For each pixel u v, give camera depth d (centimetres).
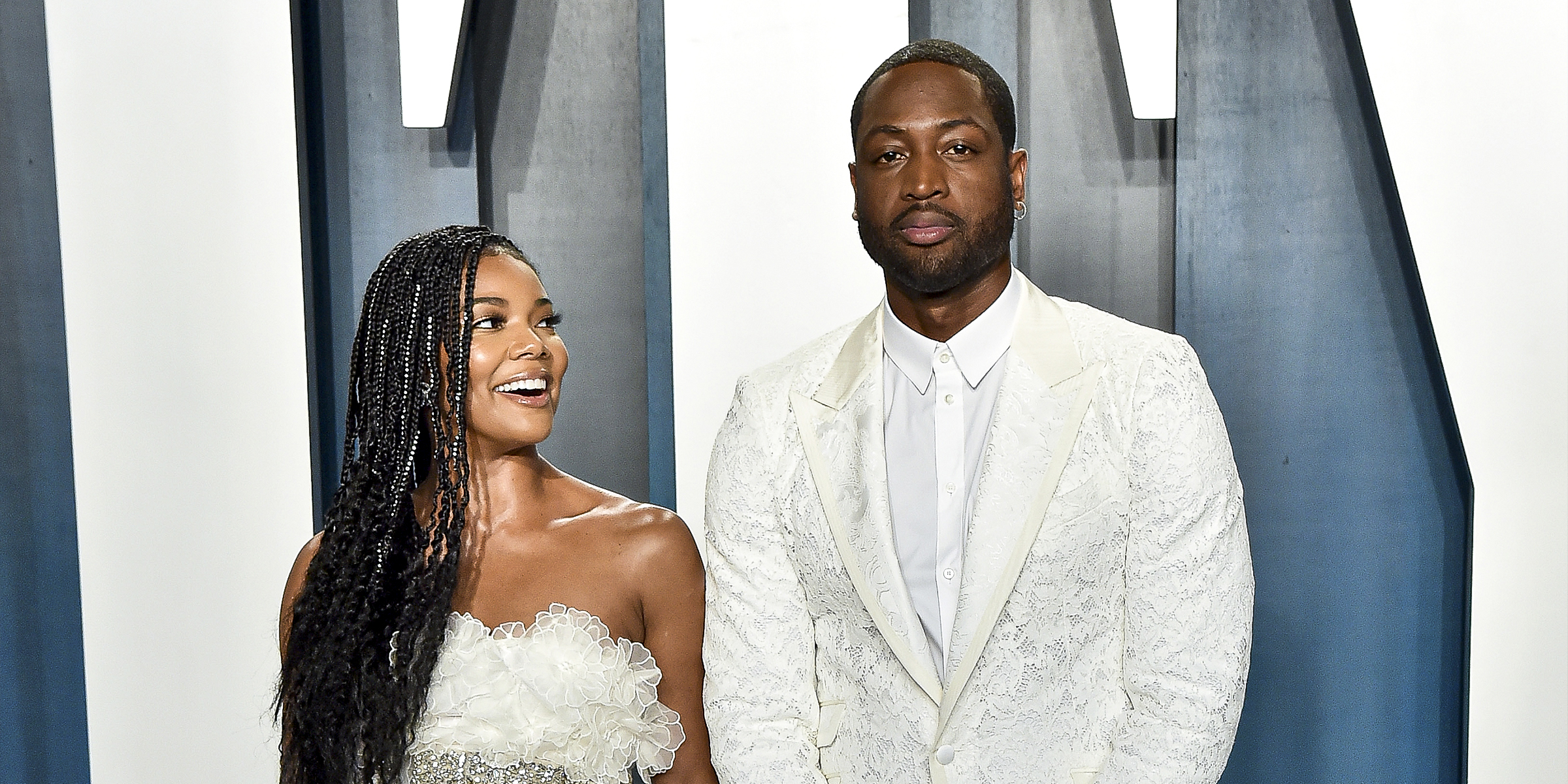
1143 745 118
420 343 131
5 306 195
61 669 198
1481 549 187
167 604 196
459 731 125
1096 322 130
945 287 127
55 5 192
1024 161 135
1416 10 183
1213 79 194
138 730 197
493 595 132
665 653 138
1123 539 123
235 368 194
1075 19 198
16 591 198
